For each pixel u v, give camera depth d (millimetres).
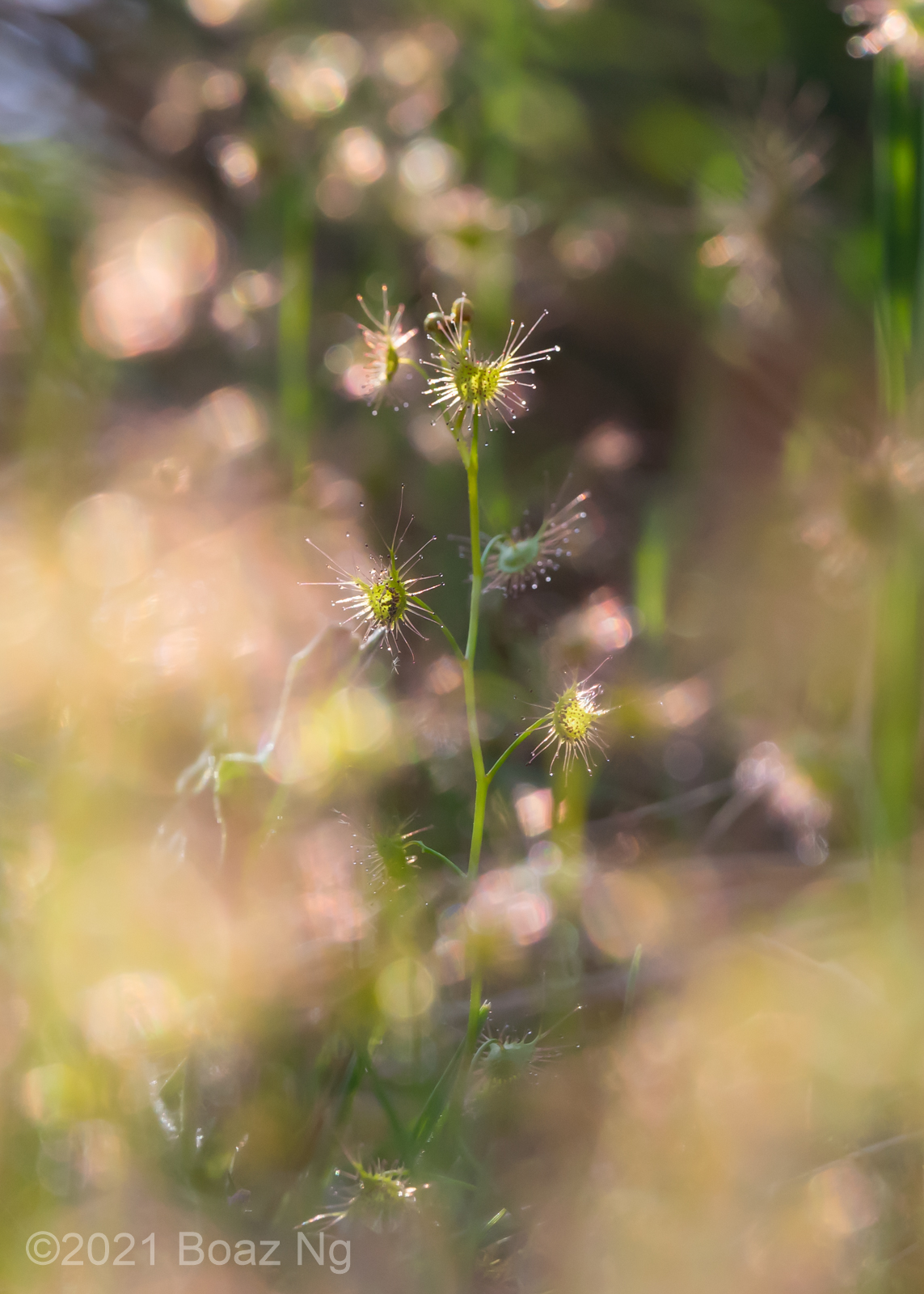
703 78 705
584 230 622
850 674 529
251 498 539
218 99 625
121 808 484
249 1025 470
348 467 549
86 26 695
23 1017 463
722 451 592
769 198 551
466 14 651
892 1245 460
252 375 589
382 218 583
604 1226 458
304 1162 462
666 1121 468
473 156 622
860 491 502
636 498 589
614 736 517
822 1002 485
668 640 547
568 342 645
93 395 548
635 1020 484
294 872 484
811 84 694
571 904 491
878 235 503
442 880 484
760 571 545
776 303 562
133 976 468
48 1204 454
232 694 498
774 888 514
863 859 510
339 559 529
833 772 515
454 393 445
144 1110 461
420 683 516
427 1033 474
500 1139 465
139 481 532
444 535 539
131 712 488
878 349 507
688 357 633
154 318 593
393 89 605
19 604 498
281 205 583
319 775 487
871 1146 464
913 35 496
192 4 655
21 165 611
